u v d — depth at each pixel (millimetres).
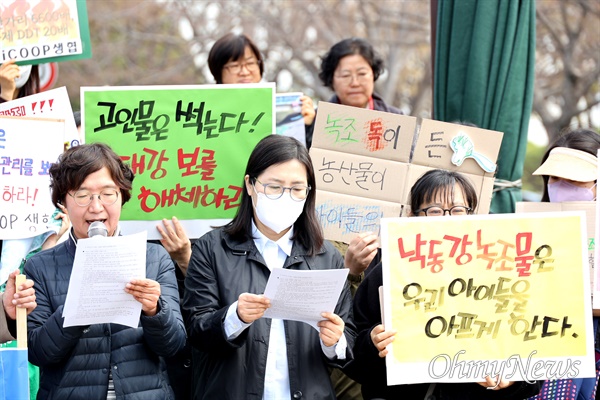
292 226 10680
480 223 10266
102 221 9945
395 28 33250
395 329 10039
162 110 12500
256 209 10430
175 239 12094
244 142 12508
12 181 11875
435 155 12414
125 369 9852
